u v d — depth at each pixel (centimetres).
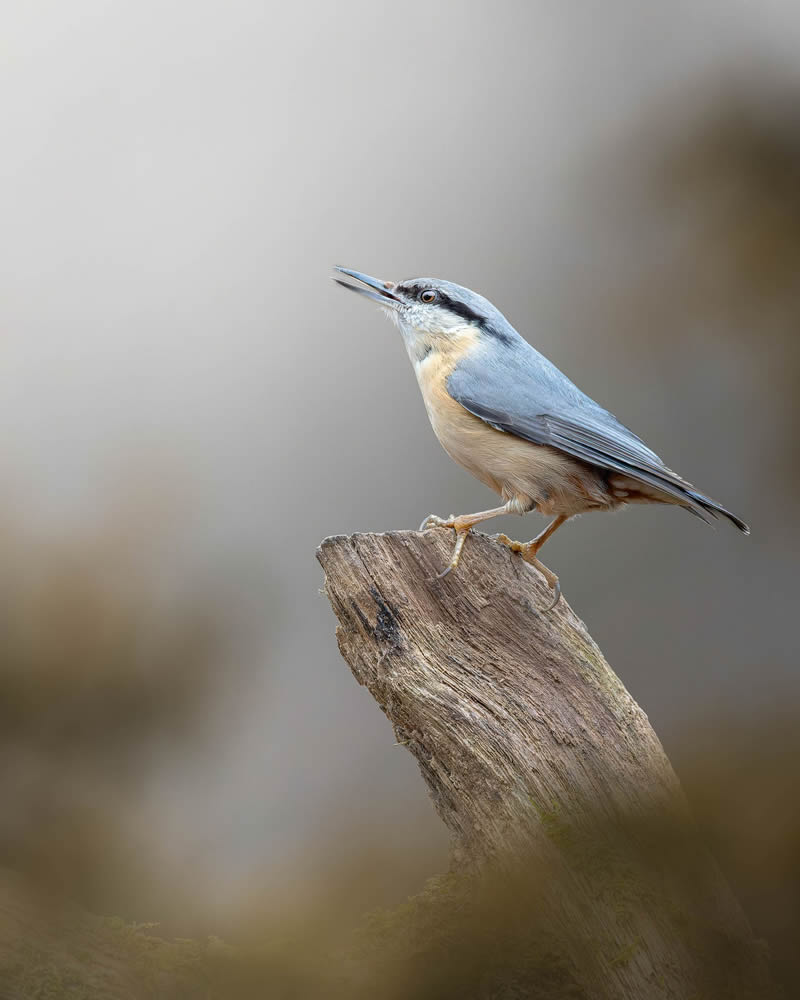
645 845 608
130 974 593
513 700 673
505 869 630
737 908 595
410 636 685
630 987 577
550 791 644
